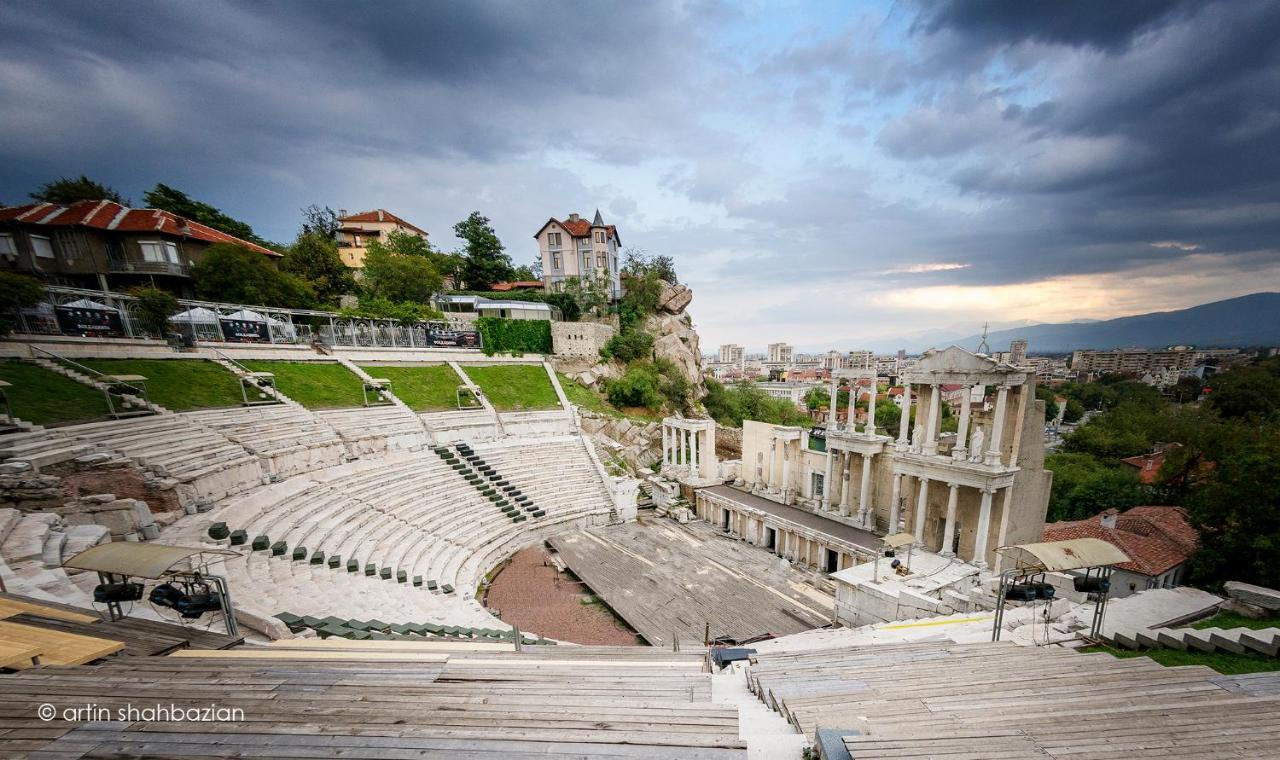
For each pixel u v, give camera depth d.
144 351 32.31
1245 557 21.27
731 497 39.09
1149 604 16.47
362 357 46.56
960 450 25.16
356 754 5.49
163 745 5.71
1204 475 32.72
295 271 52.66
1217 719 6.91
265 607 16.64
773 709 9.16
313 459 30.17
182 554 10.67
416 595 22.19
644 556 32.84
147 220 43.62
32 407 23.11
